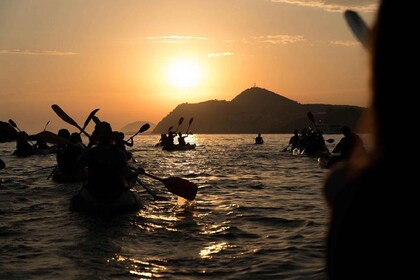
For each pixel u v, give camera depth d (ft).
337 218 4.06
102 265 22.66
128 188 37.55
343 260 3.92
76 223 32.17
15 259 23.71
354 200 3.93
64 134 58.80
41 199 43.06
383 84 3.82
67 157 55.88
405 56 3.72
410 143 3.71
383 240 3.73
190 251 25.04
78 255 24.38
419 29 3.68
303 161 93.61
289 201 41.65
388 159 3.81
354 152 4.22
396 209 3.71
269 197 44.29
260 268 21.89
